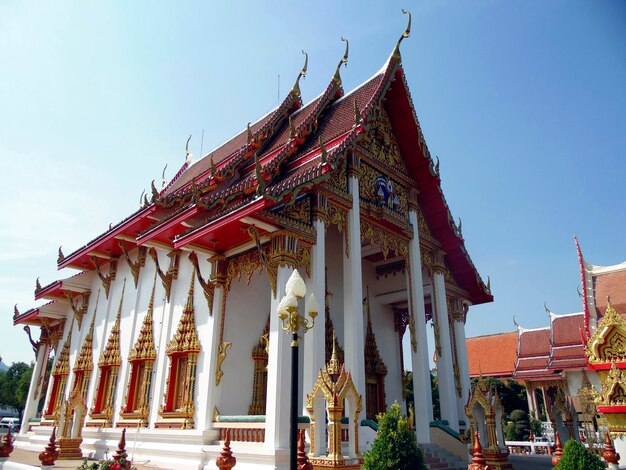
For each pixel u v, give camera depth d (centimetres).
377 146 1562
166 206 1443
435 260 1728
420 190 1711
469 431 1246
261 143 1717
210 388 1176
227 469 755
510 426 2909
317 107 1647
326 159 1195
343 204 1309
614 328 812
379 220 1457
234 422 1105
